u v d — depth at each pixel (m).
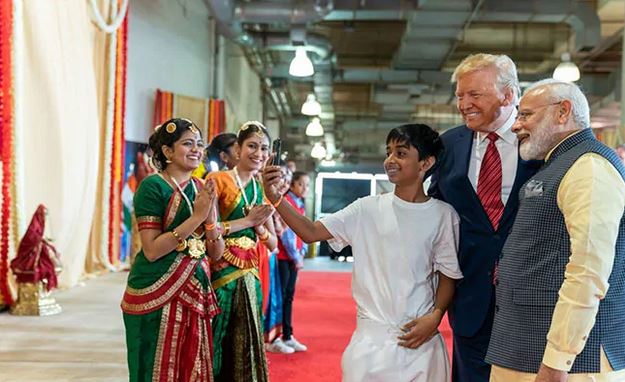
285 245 4.66
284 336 4.73
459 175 2.27
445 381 2.12
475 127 2.23
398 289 2.10
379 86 16.03
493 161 2.24
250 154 2.92
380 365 2.04
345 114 19.98
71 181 6.34
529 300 1.80
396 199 2.18
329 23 12.06
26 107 5.70
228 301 2.84
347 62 15.07
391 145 2.15
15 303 5.16
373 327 2.10
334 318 6.36
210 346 2.53
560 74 10.09
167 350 2.40
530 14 9.91
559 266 1.76
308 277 10.73
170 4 9.33
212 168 3.59
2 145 5.29
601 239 1.62
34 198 5.83
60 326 4.69
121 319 5.00
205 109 9.33
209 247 2.65
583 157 1.73
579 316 1.62
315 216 22.12
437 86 14.80
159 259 2.45
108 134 7.60
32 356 3.82
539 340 1.78
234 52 12.61
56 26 6.07
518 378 1.82
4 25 5.28
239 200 2.89
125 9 7.53
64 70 6.24
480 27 12.05
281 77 15.80
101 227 7.66
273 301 4.57
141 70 8.61
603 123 15.62
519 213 1.90
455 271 2.16
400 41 12.73
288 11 9.20
